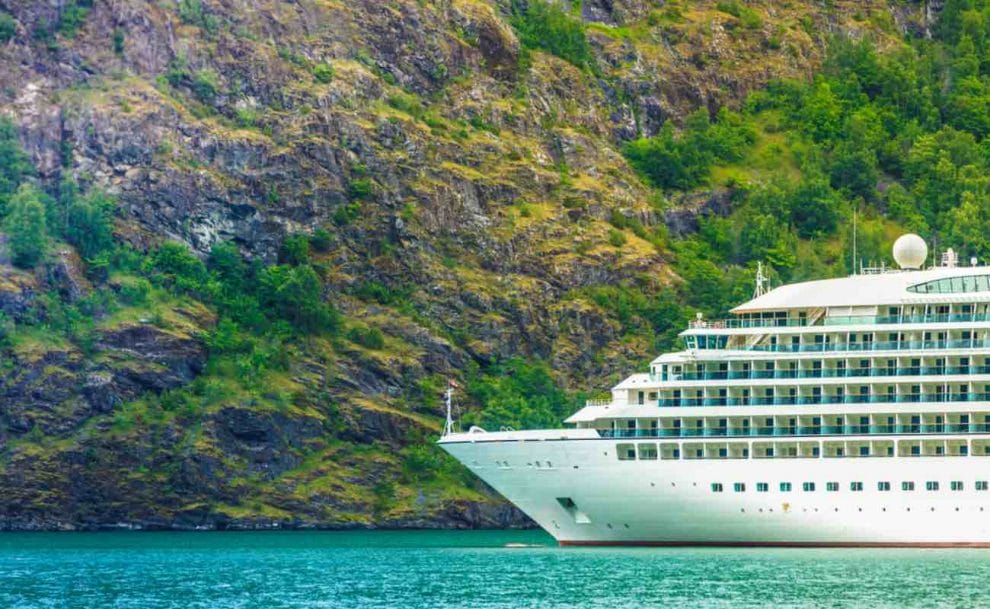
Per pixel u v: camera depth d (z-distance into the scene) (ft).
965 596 612.29
